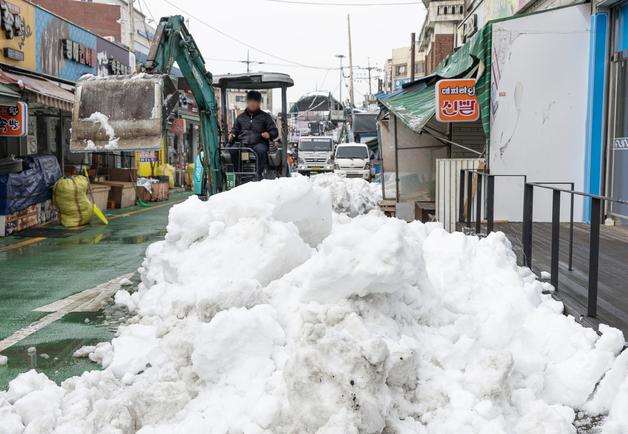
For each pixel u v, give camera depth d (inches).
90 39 778.8
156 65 370.3
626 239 335.3
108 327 228.1
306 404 121.3
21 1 585.9
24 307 260.4
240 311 153.0
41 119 699.4
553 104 415.8
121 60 904.9
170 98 371.6
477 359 150.7
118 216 644.1
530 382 146.6
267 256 206.1
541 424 127.3
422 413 134.8
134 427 135.9
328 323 142.5
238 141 455.5
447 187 415.8
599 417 145.0
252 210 225.1
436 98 425.1
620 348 157.9
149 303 229.8
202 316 167.0
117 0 1473.9
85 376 158.4
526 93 416.8
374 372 123.5
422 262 174.7
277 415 125.3
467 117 423.5
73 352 200.2
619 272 251.6
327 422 118.0
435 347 154.9
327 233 251.3
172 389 145.7
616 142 396.2
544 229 377.1
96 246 434.9
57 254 400.5
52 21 661.3
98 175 807.7
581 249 305.9
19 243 447.8
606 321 183.6
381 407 124.0
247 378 145.1
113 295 277.4
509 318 170.6
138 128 349.4
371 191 697.6
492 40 415.2
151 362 169.5
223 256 209.8
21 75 582.2
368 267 150.9
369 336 138.6
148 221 597.9
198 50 421.1
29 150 664.4
